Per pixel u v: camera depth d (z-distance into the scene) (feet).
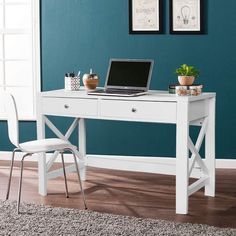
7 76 29.04
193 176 15.89
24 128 20.31
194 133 19.06
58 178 17.74
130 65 15.52
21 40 28.04
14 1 20.53
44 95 15.61
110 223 13.16
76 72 19.76
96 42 19.53
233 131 18.95
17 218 13.53
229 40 18.72
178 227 12.85
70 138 19.98
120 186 16.88
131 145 19.61
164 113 14.11
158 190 16.42
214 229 12.69
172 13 18.89
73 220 13.38
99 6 19.42
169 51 19.07
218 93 18.90
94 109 14.94
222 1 18.63
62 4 19.63
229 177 17.92
